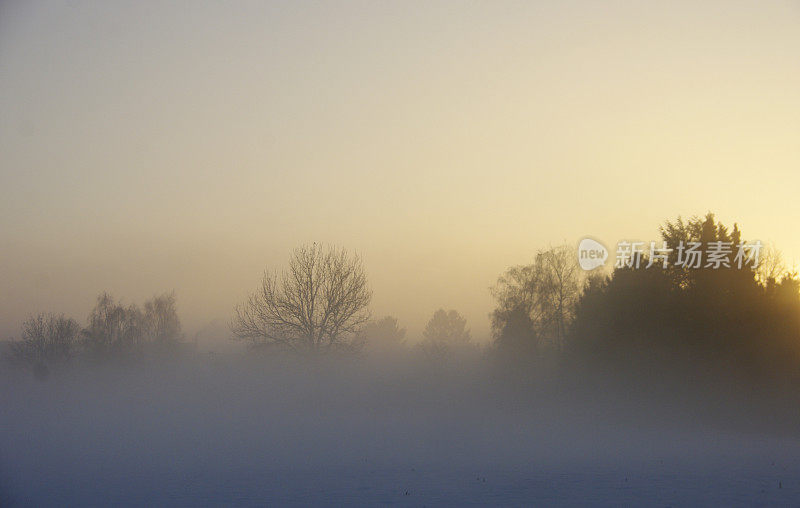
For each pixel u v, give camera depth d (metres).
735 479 22.14
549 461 27.83
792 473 23.58
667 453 30.80
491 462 27.77
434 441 38.12
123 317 87.75
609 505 17.69
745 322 44.75
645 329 48.09
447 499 18.80
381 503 18.23
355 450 33.50
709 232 48.19
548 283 66.75
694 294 46.66
